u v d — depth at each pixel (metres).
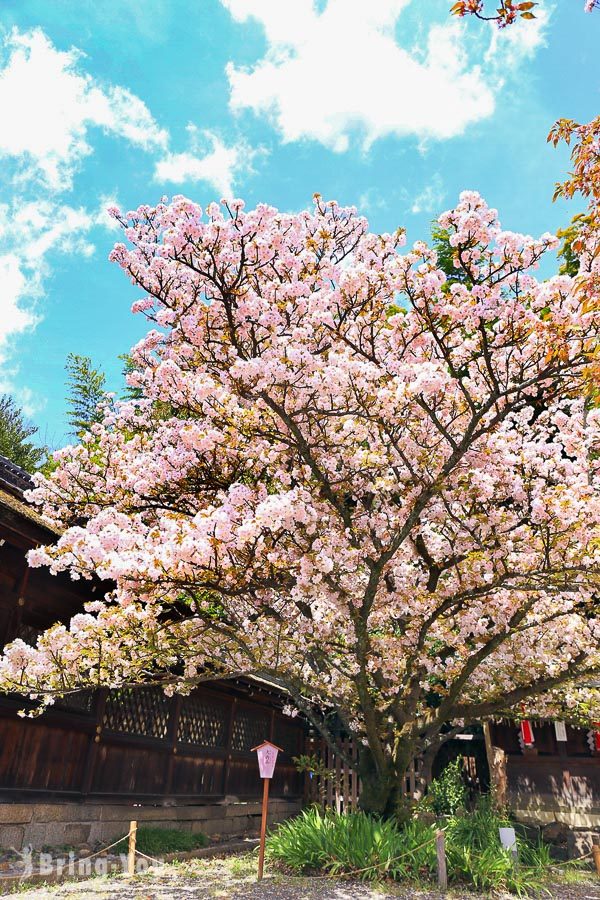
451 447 7.66
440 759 14.08
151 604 6.95
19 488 9.05
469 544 7.96
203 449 7.24
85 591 8.84
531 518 7.35
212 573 6.53
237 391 7.02
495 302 6.14
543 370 6.67
